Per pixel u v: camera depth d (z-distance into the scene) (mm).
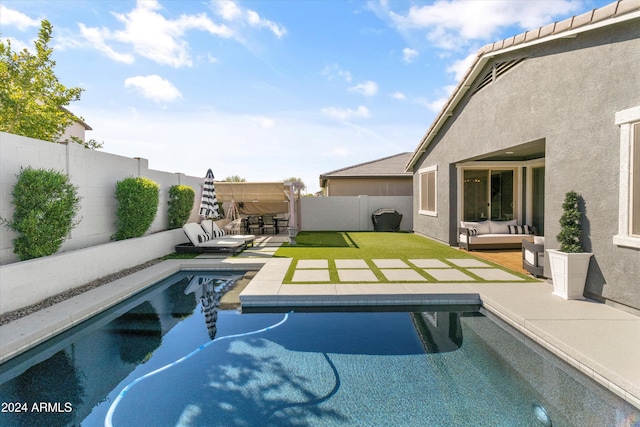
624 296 4957
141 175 9844
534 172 12078
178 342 4750
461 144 10492
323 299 5973
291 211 12883
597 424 2980
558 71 6070
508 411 3191
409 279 6984
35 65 11438
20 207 5570
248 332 5074
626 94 4801
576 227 5590
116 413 3242
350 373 3900
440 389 3570
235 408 3283
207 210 11562
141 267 8445
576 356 3783
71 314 5066
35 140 6152
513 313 4973
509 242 10773
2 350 3998
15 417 3197
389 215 17562
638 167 4684
